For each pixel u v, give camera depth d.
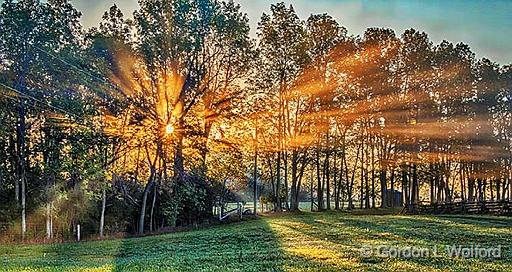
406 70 55.84
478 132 58.22
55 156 39.50
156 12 41.56
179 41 41.94
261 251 21.67
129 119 41.12
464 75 56.06
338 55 52.88
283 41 50.34
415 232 26.67
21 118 39.56
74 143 39.19
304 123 53.66
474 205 44.94
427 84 56.00
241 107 47.44
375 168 62.03
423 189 80.69
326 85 53.31
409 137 56.47
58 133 39.88
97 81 40.53
